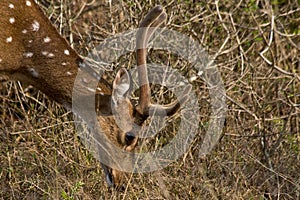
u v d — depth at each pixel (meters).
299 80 13.22
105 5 13.60
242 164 11.84
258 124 12.48
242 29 14.26
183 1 13.34
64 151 11.75
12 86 12.96
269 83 13.56
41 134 12.15
